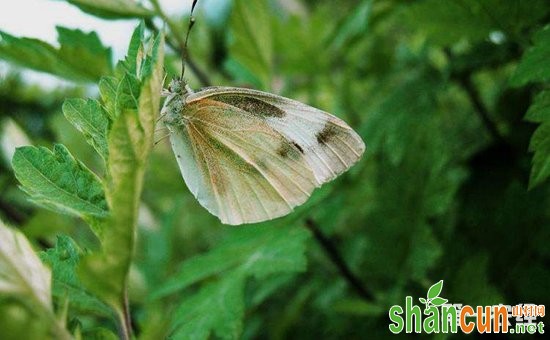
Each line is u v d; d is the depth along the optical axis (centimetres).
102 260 10
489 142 19
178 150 16
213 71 22
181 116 16
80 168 13
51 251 13
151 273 20
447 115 21
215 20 23
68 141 21
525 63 15
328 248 18
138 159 10
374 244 18
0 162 20
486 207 17
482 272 16
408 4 19
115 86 13
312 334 19
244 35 18
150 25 17
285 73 21
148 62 13
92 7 16
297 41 20
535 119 14
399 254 17
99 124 13
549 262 17
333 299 19
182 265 17
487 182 18
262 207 17
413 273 17
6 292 10
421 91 18
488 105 20
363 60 21
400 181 18
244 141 17
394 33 22
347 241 19
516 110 18
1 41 16
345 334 18
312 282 19
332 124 17
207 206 17
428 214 17
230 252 17
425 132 18
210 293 16
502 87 19
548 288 17
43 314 10
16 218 20
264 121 17
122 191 10
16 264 10
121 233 10
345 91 21
